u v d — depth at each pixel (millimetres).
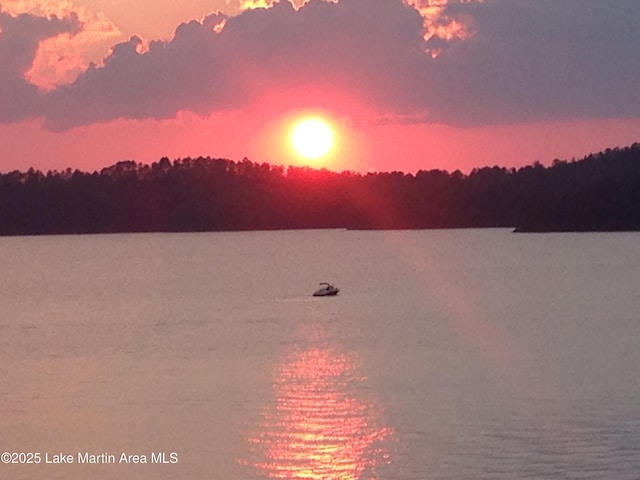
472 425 42375
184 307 105375
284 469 37250
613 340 70250
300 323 85688
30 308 109625
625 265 157125
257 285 134625
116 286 139750
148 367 61062
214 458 38625
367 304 103750
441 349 66438
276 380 54219
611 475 35656
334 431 41906
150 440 41125
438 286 128375
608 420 42750
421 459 37844
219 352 67250
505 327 80312
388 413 44875
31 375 59031
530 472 36125
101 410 47000
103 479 36531
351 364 59906
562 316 88812
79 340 78062
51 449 40344
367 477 36125
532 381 52531
